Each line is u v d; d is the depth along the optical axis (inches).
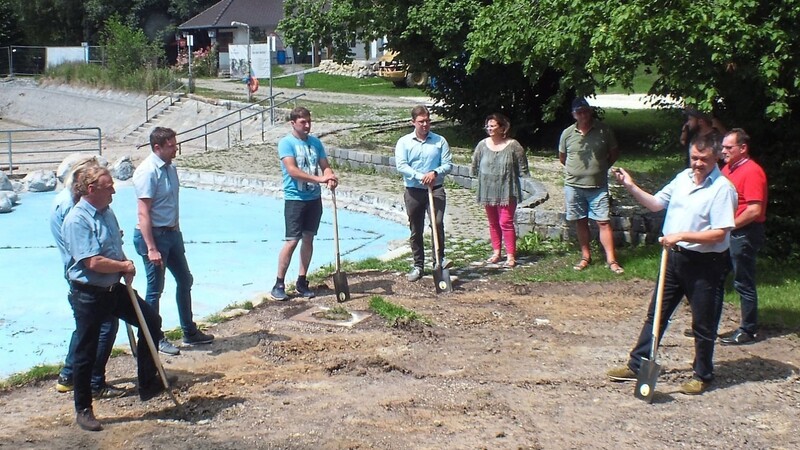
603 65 364.2
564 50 389.1
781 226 372.5
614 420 224.8
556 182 581.0
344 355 280.7
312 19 768.3
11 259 463.2
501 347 284.2
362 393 248.5
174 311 359.9
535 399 239.9
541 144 785.6
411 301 341.4
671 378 252.5
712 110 357.7
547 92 759.1
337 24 757.3
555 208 472.7
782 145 369.7
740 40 321.1
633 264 378.6
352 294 355.3
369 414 233.3
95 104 1588.3
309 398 246.1
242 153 820.6
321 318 322.3
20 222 576.4
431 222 356.8
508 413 231.1
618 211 450.6
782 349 273.1
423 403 239.9
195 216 581.0
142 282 410.9
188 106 1333.7
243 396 248.7
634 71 377.1
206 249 478.9
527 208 447.2
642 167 616.7
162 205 280.5
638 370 247.1
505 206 388.8
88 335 226.8
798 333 286.5
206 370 271.7
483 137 797.2
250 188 671.8
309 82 1552.7
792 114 364.8
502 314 321.1
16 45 2154.3
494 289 356.8
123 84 1555.1
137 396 251.3
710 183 229.3
